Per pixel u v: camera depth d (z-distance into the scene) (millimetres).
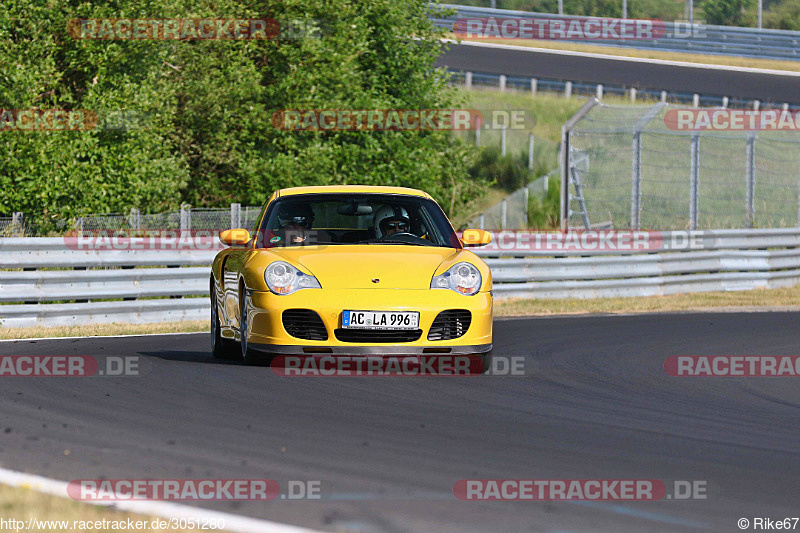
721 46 158625
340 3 78875
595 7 197375
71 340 36875
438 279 27766
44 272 42938
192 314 47281
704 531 13930
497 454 18594
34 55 62312
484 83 135250
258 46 76812
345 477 16578
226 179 76000
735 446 19875
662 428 21703
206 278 48031
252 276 27938
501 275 54875
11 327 41875
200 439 19500
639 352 35500
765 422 22875
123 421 21266
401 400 24172
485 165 119125
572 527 13984
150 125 66062
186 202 74812
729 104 124688
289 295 27234
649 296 59812
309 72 76688
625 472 17328
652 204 100812
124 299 47656
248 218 66375
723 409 24594
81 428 20516
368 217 33031
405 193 32125
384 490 15758
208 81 72812
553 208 103312
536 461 18078
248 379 26797
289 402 23594
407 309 26906
